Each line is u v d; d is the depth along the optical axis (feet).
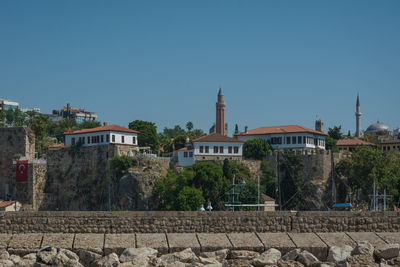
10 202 483.51
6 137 517.96
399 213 132.46
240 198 457.68
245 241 118.42
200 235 121.19
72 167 522.06
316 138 581.53
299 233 124.98
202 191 450.30
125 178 477.36
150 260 107.86
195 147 529.86
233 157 536.42
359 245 113.80
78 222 127.85
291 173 512.63
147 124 654.94
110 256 107.65
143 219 129.29
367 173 506.48
